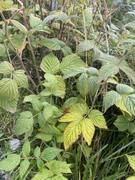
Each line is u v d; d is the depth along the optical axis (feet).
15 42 1.29
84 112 1.19
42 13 1.41
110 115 1.34
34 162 1.20
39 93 1.27
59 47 1.30
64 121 1.16
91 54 1.33
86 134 1.11
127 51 1.34
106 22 1.47
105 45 1.39
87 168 1.21
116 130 1.31
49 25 1.41
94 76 1.19
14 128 1.22
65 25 1.41
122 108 1.14
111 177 1.22
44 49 1.40
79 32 1.36
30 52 1.39
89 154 1.23
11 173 1.23
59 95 1.22
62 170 1.11
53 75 1.23
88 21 1.40
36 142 1.28
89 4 1.48
